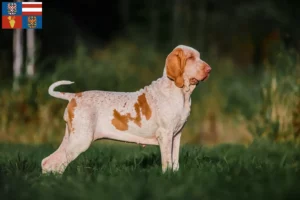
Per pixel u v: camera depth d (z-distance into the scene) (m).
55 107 15.83
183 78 7.43
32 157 9.84
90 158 9.09
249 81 20.20
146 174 7.03
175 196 5.75
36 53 16.86
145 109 7.48
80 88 16.80
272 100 13.83
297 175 6.91
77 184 6.39
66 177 7.06
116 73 18.41
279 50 14.37
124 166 8.19
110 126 7.52
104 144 14.10
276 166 7.68
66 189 6.28
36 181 6.96
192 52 7.50
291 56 14.27
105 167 8.20
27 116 15.75
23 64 16.78
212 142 17.58
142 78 19.55
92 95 7.59
